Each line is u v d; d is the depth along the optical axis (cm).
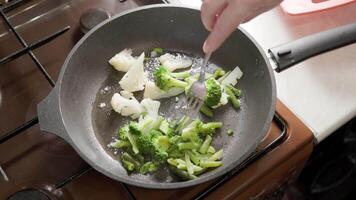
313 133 63
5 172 59
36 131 62
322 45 64
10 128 63
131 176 60
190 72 71
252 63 68
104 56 70
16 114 64
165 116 66
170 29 72
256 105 66
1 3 74
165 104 67
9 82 67
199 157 62
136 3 76
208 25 60
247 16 57
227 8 55
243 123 65
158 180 59
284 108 64
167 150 62
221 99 66
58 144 61
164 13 70
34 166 60
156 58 72
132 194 57
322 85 68
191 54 73
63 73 62
